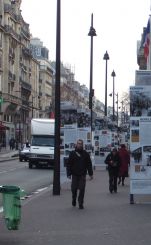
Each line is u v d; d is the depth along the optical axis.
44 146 39.50
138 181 16.02
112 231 11.02
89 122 26.67
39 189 22.73
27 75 123.69
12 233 10.80
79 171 15.23
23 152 51.72
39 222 12.27
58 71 19.33
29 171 35.91
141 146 15.97
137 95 15.90
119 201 16.88
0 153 71.62
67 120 22.47
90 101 37.56
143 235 10.54
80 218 12.92
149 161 15.95
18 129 107.06
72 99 174.12
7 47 99.38
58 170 19.19
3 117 96.81
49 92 158.12
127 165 23.98
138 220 12.55
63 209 14.77
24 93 118.44
